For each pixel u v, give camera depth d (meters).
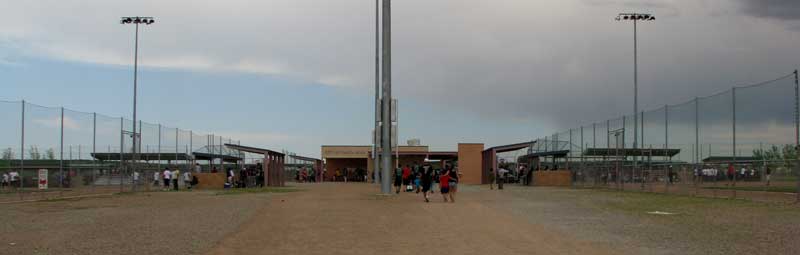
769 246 13.18
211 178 48.59
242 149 56.56
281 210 23.25
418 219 19.56
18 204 26.66
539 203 26.61
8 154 28.14
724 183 27.08
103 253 12.99
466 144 72.69
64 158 31.45
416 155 84.12
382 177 35.25
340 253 13.05
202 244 14.32
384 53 35.69
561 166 53.38
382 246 13.91
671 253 12.64
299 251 13.35
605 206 24.56
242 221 19.27
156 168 43.25
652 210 22.33
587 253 12.78
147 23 48.44
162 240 14.96
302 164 93.38
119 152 37.09
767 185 24.03
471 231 16.39
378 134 37.09
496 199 29.72
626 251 12.97
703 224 17.30
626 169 38.09
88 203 27.66
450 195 27.69
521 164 65.00
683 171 30.84
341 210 23.14
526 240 14.64
